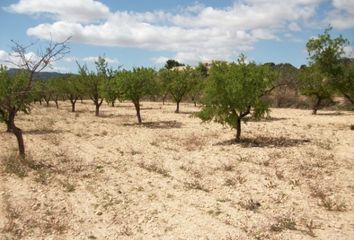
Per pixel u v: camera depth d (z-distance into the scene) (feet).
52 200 43.32
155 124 112.06
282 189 46.57
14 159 60.64
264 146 71.51
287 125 100.32
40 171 54.95
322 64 93.45
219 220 37.40
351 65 93.97
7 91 62.44
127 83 111.96
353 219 37.37
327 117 122.11
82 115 150.20
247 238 33.17
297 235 33.73
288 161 59.62
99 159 65.26
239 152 67.10
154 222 37.35
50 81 180.86
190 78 145.89
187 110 163.32
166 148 74.28
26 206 41.27
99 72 145.07
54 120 130.31
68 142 83.56
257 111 76.59
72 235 34.96
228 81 74.13
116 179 52.11
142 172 55.83
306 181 49.34
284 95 192.03
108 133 96.73
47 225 36.76
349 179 49.96
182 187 48.19
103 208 41.22
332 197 43.37
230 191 46.24
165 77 146.51
